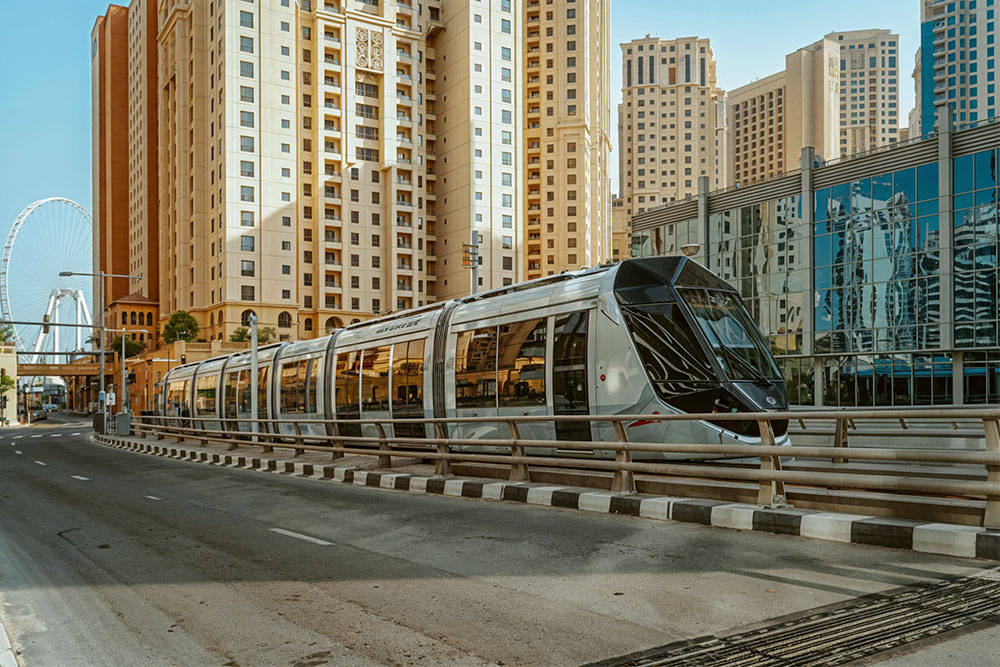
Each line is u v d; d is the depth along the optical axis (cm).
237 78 8644
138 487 1627
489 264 9919
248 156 8662
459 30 10012
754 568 631
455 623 533
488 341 1541
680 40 17938
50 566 812
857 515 753
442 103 10344
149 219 11612
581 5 10519
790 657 431
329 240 9081
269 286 8681
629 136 18238
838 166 3881
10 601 670
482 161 9931
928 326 3538
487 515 990
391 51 9562
